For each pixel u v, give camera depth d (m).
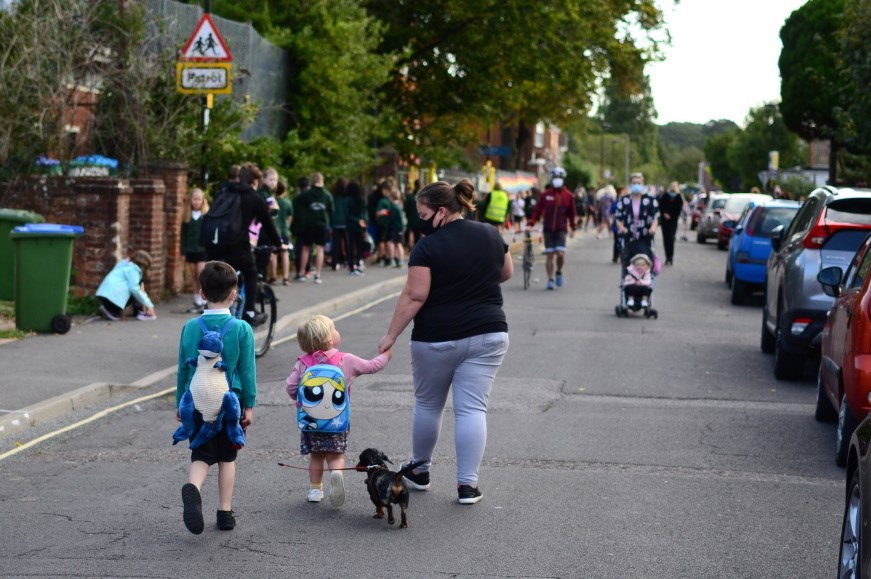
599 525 10.76
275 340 23.66
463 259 11.20
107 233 26.14
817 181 87.56
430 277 11.21
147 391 17.53
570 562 9.64
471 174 77.06
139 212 26.92
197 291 25.92
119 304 24.12
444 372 11.35
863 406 12.67
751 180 135.00
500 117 57.56
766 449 14.23
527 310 29.61
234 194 19.80
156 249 27.11
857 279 14.58
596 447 14.10
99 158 28.98
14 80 28.06
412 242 49.22
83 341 21.20
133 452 13.61
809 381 19.69
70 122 29.12
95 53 29.41
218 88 27.47
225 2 41.81
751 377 19.91
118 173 29.20
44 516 10.89
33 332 21.81
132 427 15.02
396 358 21.47
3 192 27.11
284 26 42.38
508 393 17.73
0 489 11.89
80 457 13.34
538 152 162.00
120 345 20.97
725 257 54.44
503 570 9.41
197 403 10.00
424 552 9.87
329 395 10.84
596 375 19.64
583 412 16.38
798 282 18.64
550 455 13.63
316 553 9.80
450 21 51.50
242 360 10.26
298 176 39.34
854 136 35.56
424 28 51.34
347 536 10.32
